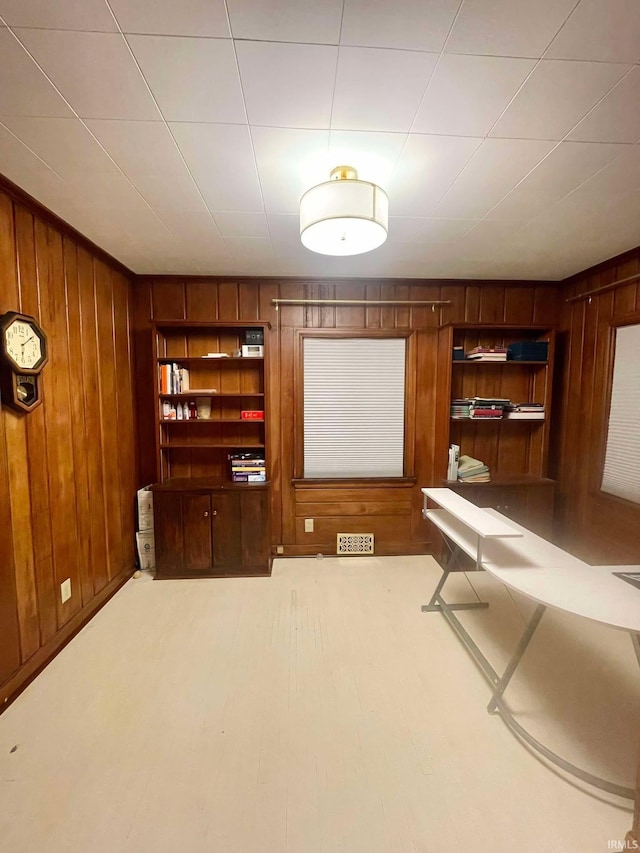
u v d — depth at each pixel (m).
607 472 2.90
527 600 2.67
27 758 1.50
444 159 1.63
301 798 1.35
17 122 1.40
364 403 3.34
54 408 2.15
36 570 1.99
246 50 1.12
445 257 2.77
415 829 1.26
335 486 3.35
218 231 2.34
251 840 1.23
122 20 1.03
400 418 3.37
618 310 2.78
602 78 1.21
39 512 2.02
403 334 3.27
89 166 1.68
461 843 1.22
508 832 1.25
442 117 1.38
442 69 1.18
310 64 1.17
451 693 1.83
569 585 1.54
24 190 1.87
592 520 3.02
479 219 2.17
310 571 3.11
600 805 1.34
